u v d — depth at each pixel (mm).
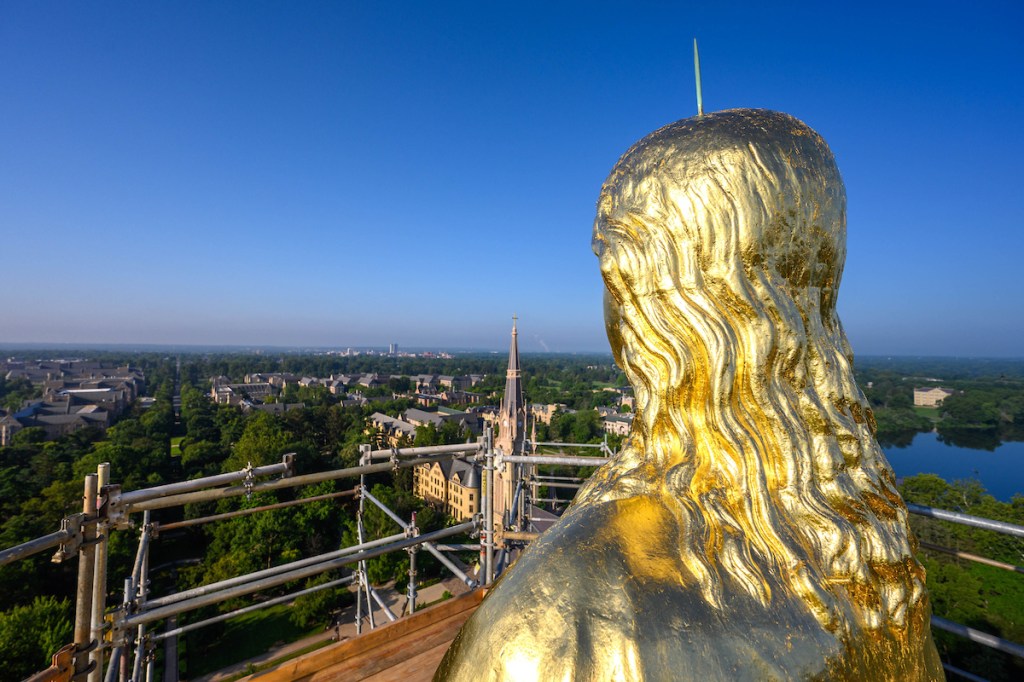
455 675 1174
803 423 1558
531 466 14680
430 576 29312
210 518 6965
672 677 1081
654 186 1645
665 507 1503
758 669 1164
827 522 1456
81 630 3801
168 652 21375
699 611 1204
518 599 1188
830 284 1712
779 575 1361
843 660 1293
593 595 1174
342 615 25172
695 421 1613
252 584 5191
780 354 1560
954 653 13180
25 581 25078
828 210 1667
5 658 19328
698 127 1699
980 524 4051
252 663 21359
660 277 1624
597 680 1066
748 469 1509
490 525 6793
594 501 1603
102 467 3922
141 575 6820
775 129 1683
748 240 1547
